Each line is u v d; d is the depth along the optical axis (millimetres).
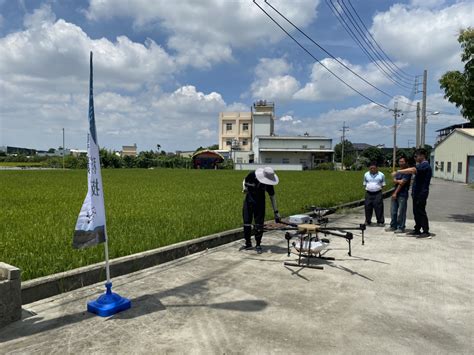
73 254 6441
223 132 91125
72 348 3840
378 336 4145
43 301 5004
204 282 5828
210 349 3830
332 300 5145
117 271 6129
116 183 25531
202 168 74812
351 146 105750
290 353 3764
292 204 14469
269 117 83000
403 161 10039
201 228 8961
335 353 3775
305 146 74312
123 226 9023
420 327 4375
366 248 8188
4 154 96812
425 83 32375
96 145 4766
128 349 3824
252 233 9242
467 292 5523
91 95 4648
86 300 5055
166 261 6984
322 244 7129
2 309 4273
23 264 5840
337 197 17641
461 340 4078
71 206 12680
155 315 4617
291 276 6152
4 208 12078
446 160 45031
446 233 9977
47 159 83125
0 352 3752
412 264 6938
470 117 11891
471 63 11539
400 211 10102
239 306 4906
